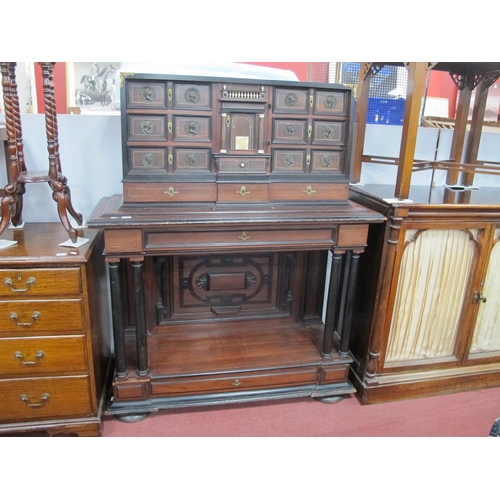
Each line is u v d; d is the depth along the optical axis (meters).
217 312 2.11
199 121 1.52
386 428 1.75
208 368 1.76
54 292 1.46
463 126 2.22
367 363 1.88
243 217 1.52
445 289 1.87
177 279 2.03
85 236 1.69
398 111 2.44
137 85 1.46
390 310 1.81
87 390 1.59
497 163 2.24
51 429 1.59
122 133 1.49
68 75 3.42
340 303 2.12
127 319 2.01
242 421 1.76
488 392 2.02
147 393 1.72
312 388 1.87
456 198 1.89
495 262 1.88
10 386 1.52
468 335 1.96
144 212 1.51
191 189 1.56
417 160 2.03
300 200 1.67
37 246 1.54
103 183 1.94
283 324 2.15
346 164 1.67
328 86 1.57
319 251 2.08
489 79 2.14
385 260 1.74
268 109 1.55
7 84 1.52
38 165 1.86
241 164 1.57
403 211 1.66
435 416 1.83
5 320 1.45
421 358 1.96
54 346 1.51
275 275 2.12
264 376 1.81
